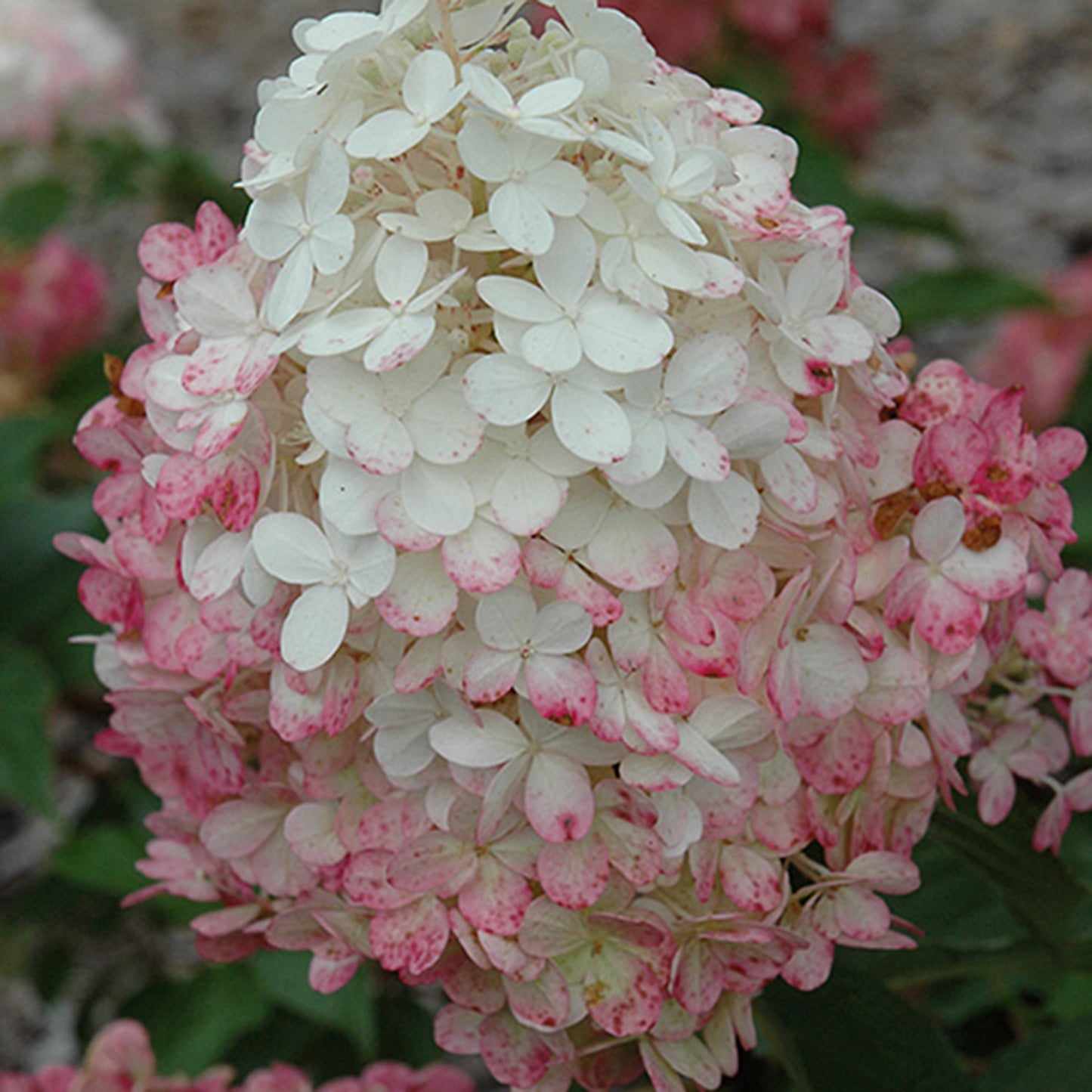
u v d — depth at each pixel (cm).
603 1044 83
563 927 81
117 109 184
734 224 81
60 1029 171
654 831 80
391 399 78
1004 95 324
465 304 79
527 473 78
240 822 84
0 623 129
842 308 83
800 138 166
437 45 80
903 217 161
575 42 80
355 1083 93
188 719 86
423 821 81
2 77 176
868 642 81
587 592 78
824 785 82
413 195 80
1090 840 104
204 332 81
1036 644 85
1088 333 194
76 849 121
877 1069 89
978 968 94
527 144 78
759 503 79
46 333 164
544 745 80
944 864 97
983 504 81
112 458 85
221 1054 125
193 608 84
